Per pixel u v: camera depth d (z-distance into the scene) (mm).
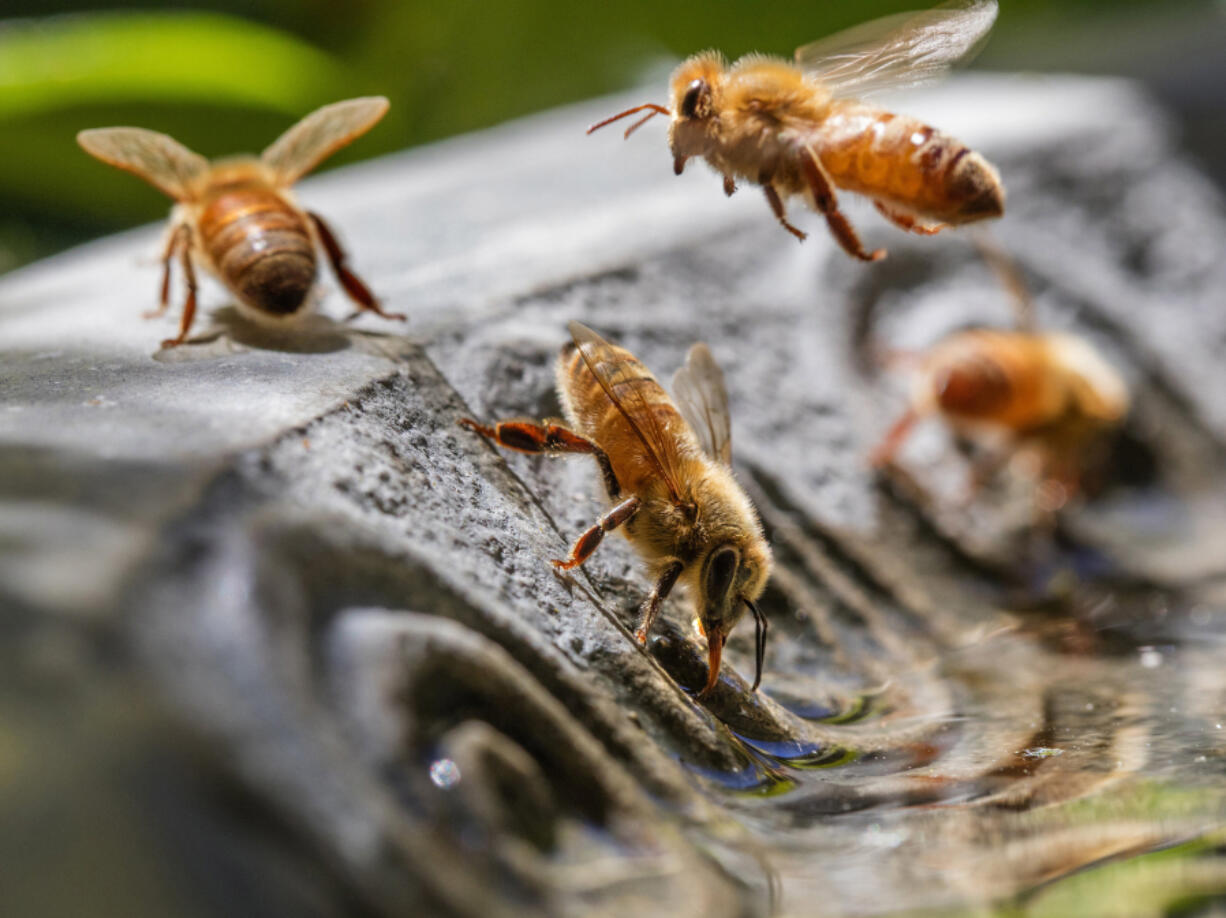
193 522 72
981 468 118
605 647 82
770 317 118
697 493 85
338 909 68
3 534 70
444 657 74
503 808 72
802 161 84
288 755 68
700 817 77
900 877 76
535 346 99
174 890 67
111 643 68
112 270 117
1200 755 84
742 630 95
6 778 67
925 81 88
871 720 91
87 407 80
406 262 111
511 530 85
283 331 94
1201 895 74
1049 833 78
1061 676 97
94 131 95
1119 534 121
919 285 127
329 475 78
